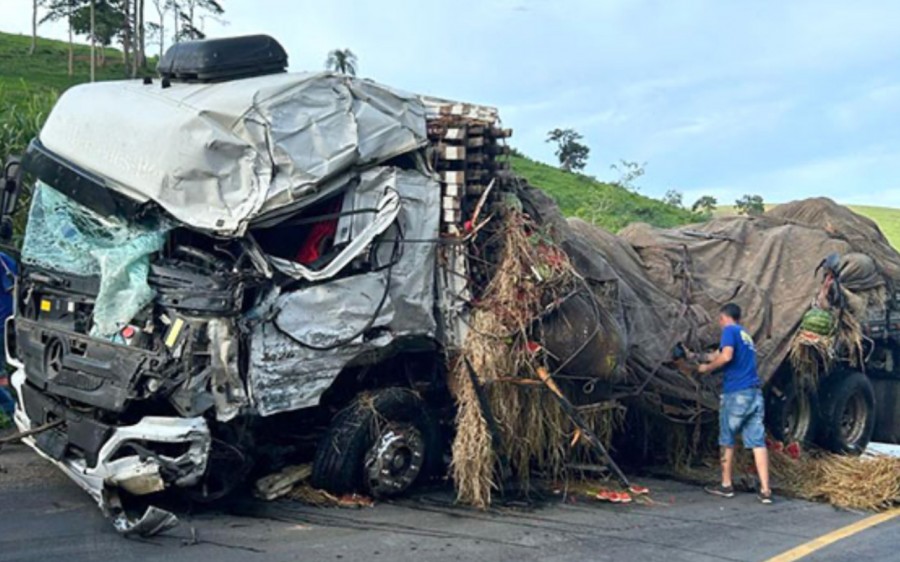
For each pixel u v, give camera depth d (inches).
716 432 380.8
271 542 222.4
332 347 248.8
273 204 236.1
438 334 281.4
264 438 262.2
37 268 263.7
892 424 462.9
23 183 297.6
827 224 456.1
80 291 246.4
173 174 233.8
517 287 278.5
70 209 258.4
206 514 244.2
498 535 247.1
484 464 272.2
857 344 414.9
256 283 231.5
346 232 254.5
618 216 1082.7
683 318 362.6
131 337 227.1
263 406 233.8
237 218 231.1
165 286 227.1
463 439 272.4
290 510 254.4
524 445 287.7
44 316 257.9
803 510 319.0
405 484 273.4
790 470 367.2
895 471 346.9
